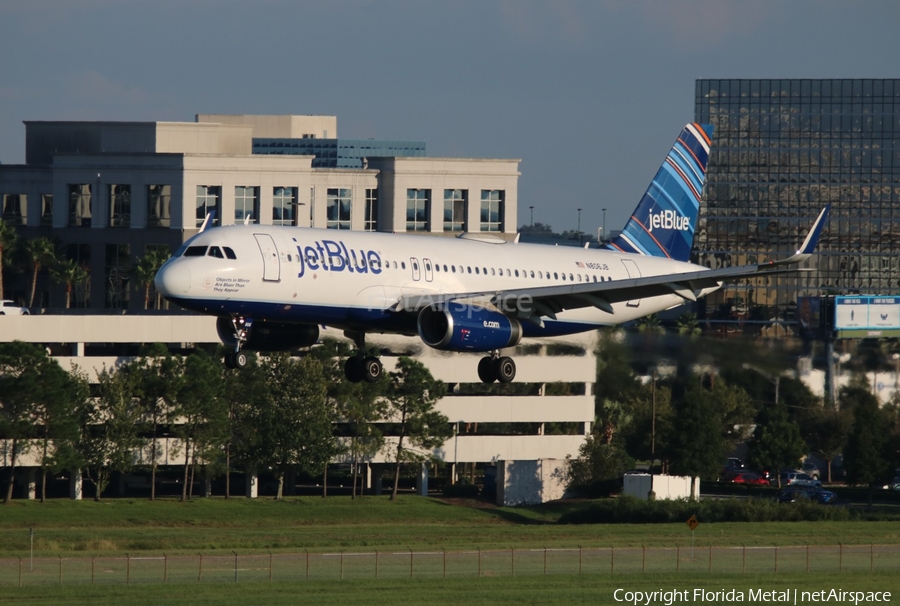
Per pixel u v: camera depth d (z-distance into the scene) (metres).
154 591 166.38
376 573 182.62
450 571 188.38
